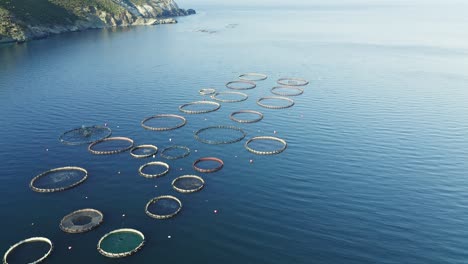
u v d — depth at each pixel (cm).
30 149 7369
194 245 4856
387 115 9438
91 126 8488
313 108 9950
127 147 7488
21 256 4575
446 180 6456
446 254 4750
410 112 9650
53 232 5041
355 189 6178
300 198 5925
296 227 5244
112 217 5378
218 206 5684
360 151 7494
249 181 6400
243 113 9581
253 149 7538
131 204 5697
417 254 4750
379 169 6800
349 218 5447
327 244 4912
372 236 5072
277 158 7200
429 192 6106
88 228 5072
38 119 8850
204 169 6706
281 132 8419
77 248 4734
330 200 5878
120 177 6438
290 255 4712
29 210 5516
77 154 7194
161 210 5528
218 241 4941
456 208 5694
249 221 5359
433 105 10188
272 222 5344
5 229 5106
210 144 7756
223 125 8756
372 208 5684
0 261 4494
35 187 6038
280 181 6406
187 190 6019
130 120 8956
